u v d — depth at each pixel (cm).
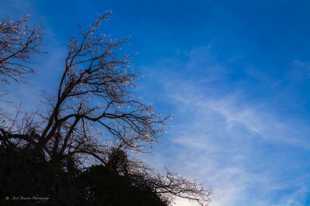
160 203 2511
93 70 2391
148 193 2433
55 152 2033
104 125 2422
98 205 2119
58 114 2322
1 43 1939
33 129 1853
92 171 2270
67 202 1816
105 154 2322
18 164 1636
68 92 2302
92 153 2252
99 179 2225
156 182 2505
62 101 2262
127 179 2345
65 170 2031
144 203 2373
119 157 2419
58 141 2094
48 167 1809
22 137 1778
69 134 2195
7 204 1569
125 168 2420
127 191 2306
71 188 1878
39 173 1722
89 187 2175
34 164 1766
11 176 1592
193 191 2597
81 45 2400
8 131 1750
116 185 2267
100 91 2419
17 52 1970
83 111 2391
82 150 2217
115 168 2373
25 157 1678
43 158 1841
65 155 2059
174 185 2553
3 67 1917
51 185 1764
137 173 2455
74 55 2378
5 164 1595
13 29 1959
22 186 1619
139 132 2472
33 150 1786
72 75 2370
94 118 2384
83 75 2381
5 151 1664
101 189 2219
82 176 2203
